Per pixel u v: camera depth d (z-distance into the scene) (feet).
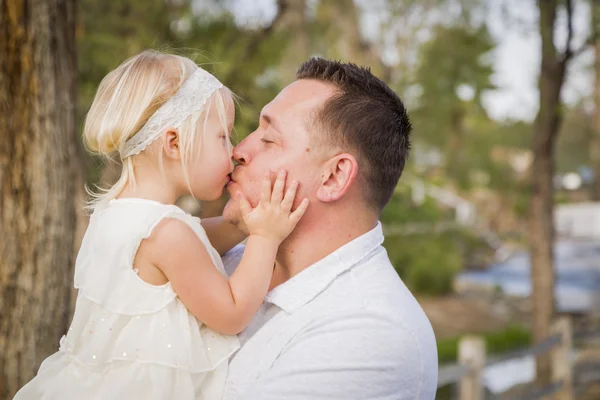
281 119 5.30
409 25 35.45
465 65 35.58
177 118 5.20
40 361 8.04
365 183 5.28
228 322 4.93
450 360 28.09
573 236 73.61
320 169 5.20
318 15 31.55
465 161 46.26
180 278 4.91
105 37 19.80
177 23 21.42
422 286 44.93
